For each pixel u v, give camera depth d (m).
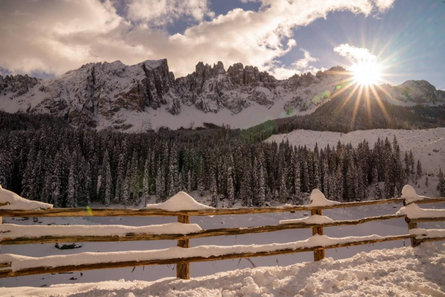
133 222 56.25
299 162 87.38
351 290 3.82
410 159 119.38
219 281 3.99
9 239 3.21
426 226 27.38
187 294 3.48
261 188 75.38
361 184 88.12
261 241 41.69
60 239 3.43
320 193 5.38
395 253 5.54
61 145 87.25
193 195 85.12
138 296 3.43
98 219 55.41
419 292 3.72
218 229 4.29
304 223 5.10
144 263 3.77
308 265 4.82
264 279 4.07
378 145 110.38
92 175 82.88
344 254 30.00
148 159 88.00
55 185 67.81
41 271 3.26
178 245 4.15
